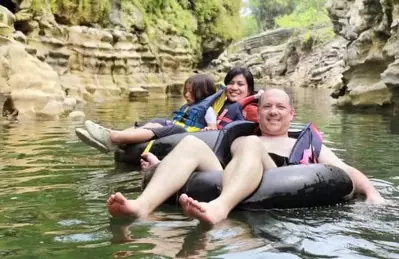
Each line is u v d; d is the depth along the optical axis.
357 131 8.59
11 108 9.15
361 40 13.24
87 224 3.23
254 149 3.66
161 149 5.21
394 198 4.01
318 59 40.53
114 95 15.64
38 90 9.46
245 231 3.12
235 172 3.55
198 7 26.19
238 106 5.46
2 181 4.49
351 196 3.91
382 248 2.88
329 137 7.80
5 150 6.04
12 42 9.92
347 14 16.59
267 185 3.60
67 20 15.50
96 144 5.43
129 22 18.44
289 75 45.06
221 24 27.64
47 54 13.19
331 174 3.79
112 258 2.64
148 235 3.01
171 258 2.64
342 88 14.89
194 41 24.41
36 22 13.14
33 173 4.84
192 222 3.27
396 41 11.45
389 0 11.95
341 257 2.72
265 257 2.68
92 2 16.41
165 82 19.44
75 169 5.06
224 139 4.09
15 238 2.96
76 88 13.92
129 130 5.46
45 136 7.16
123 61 16.59
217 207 3.31
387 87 11.32
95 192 4.14
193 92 5.72
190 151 3.71
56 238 2.96
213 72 24.81
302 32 45.41
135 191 4.19
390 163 5.57
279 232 3.11
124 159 5.39
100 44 15.62
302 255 2.74
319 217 3.45
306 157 4.04
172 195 3.63
